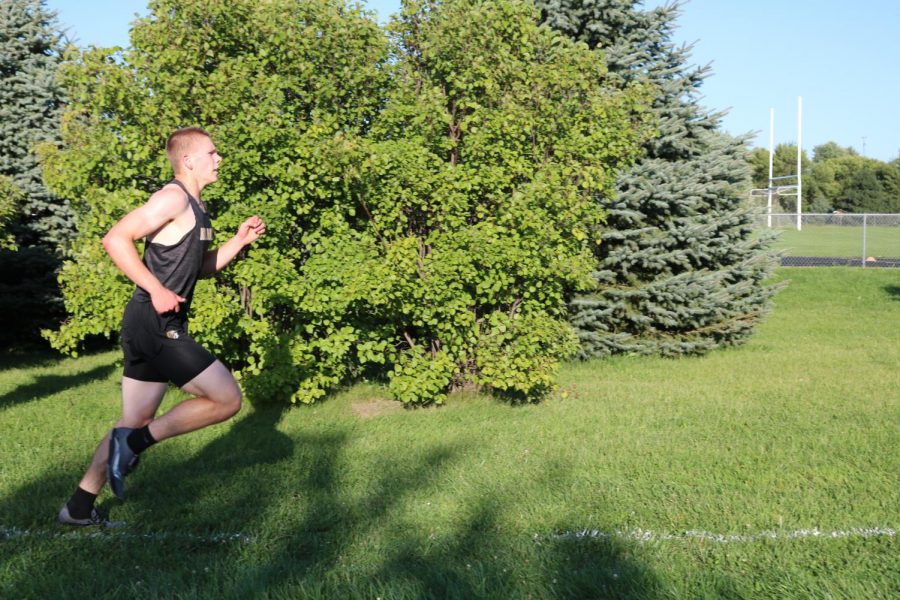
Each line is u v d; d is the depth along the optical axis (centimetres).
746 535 386
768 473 491
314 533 395
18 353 1177
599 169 686
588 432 608
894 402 714
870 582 327
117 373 958
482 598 314
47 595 321
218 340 659
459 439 585
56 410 722
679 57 1028
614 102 712
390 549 367
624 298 1007
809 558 358
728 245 1013
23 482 487
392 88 714
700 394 767
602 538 380
